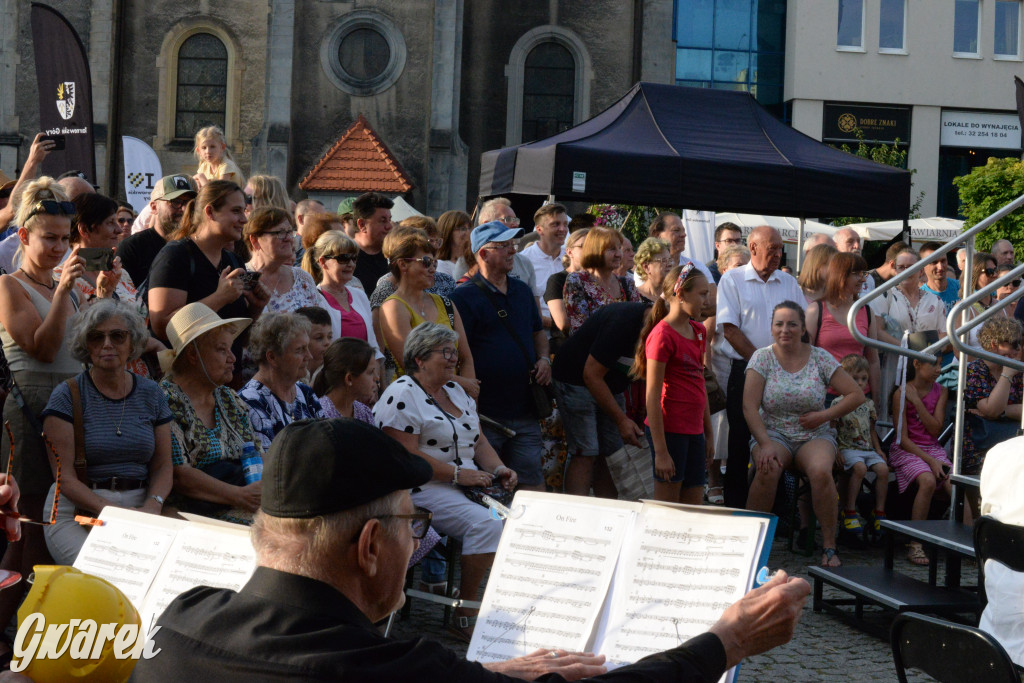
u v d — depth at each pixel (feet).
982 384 24.94
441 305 20.84
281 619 6.54
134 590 9.64
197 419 15.80
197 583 9.38
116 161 83.05
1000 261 35.22
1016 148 104.22
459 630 17.74
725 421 27.45
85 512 14.60
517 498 9.47
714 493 28.09
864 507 25.96
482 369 21.12
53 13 28.60
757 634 7.47
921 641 10.88
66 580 8.55
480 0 86.07
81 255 16.97
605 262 23.73
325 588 6.64
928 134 103.40
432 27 81.66
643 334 21.11
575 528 9.03
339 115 81.71
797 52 101.96
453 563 18.70
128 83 83.25
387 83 81.56
